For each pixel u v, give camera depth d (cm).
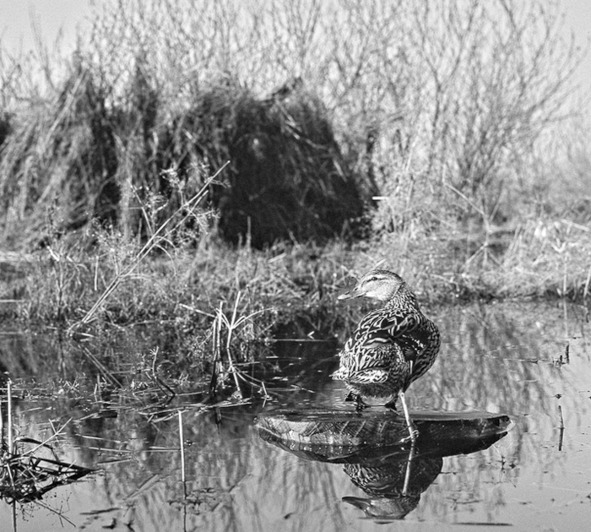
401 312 665
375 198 1290
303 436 596
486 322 1034
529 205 1586
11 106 1492
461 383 745
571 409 664
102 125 1375
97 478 538
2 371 805
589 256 1236
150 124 1388
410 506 490
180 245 1132
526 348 885
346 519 474
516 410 663
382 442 592
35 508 495
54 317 1019
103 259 1124
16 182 1365
